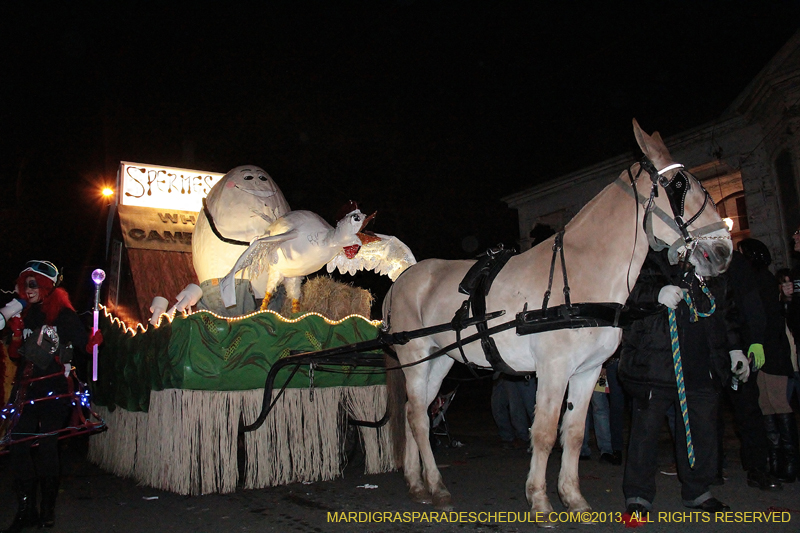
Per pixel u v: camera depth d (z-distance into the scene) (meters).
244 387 5.25
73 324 4.46
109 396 6.52
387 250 6.33
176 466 5.05
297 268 5.83
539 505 4.05
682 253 3.90
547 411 4.02
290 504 4.79
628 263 4.08
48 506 4.32
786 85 10.31
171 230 8.24
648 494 4.09
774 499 4.50
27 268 4.46
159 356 5.31
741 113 11.98
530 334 4.12
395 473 5.89
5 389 6.59
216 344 5.10
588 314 3.89
